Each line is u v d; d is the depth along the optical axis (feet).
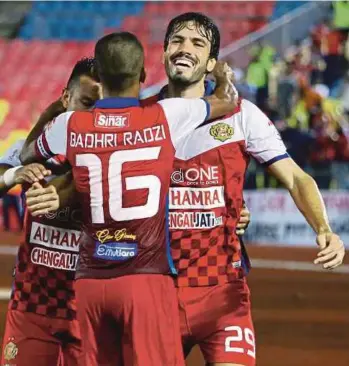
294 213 97.14
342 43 103.55
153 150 24.36
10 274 74.79
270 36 106.73
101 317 24.54
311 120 99.19
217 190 26.73
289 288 69.72
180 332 26.02
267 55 103.76
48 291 28.22
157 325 24.04
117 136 24.41
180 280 26.58
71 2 129.18
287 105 100.07
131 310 23.99
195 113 25.09
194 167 26.61
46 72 122.72
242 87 101.60
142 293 23.97
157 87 113.39
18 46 126.31
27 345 28.45
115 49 24.76
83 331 24.84
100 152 24.38
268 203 97.81
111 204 24.18
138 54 24.90
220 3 121.08
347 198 95.86
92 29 126.72
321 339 49.75
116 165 24.26
